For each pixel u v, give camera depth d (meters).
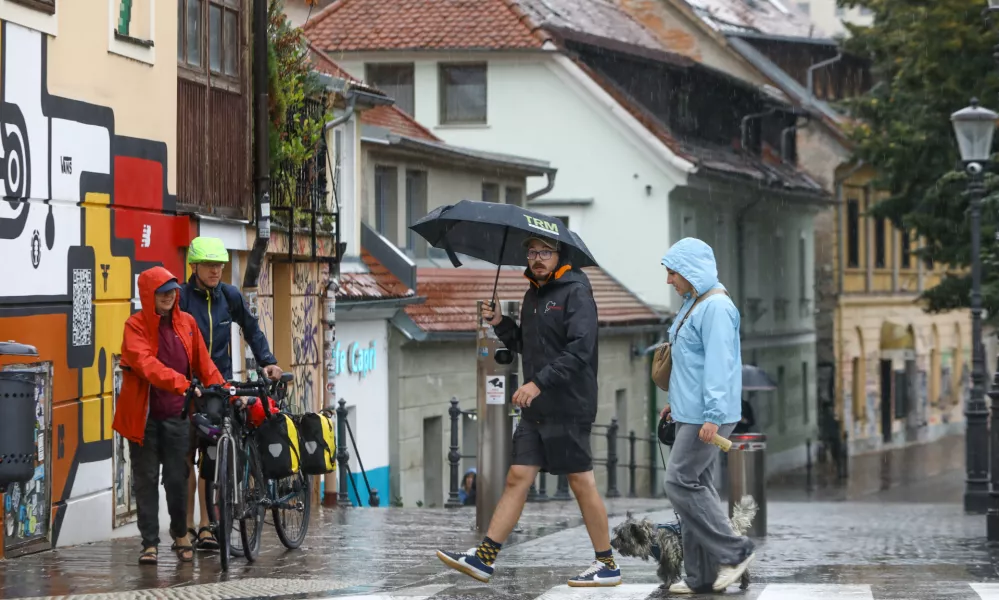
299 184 52.66
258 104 45.34
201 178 41.53
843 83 151.12
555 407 25.16
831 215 144.00
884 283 155.00
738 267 123.56
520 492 25.58
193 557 29.55
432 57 105.88
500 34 104.69
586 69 105.69
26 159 30.81
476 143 107.06
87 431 33.41
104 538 34.19
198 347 28.91
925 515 62.09
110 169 34.75
